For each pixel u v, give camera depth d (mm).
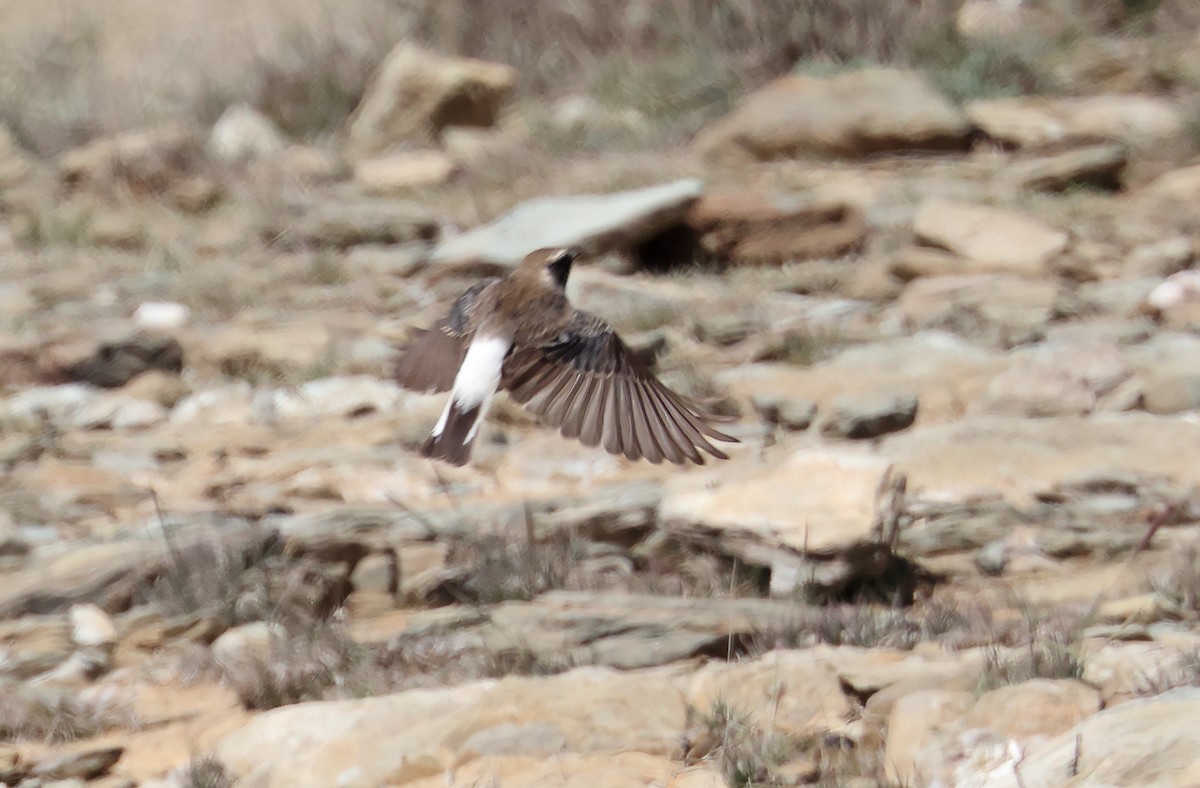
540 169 24828
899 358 15453
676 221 19844
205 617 10586
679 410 6516
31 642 10445
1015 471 12359
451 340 6918
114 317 18188
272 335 16844
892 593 10727
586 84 29469
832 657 9234
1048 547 11203
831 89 25047
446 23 30688
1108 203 21172
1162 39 27969
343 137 28125
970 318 16547
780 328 16609
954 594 10734
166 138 24953
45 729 9492
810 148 24344
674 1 29609
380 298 18859
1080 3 28891
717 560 11102
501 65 30125
